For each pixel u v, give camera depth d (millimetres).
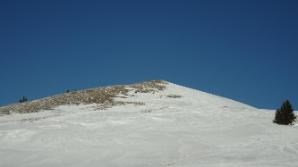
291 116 38062
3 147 29594
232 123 37219
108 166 25172
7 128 35594
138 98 58156
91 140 31047
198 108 45875
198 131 34000
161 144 29922
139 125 36312
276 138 31344
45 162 26250
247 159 24672
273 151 26844
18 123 38594
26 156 27453
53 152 28250
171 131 33938
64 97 59719
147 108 50656
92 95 59625
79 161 26328
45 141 30812
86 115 42688
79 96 59469
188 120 38500
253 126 35688
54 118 40938
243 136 32250
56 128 34750
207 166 22547
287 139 30906
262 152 26672
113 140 31062
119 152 28047
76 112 48500
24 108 54406
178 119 38906
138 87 64812
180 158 26266
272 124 37188
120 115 42281
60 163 26031
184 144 29875
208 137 31922
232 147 28719
